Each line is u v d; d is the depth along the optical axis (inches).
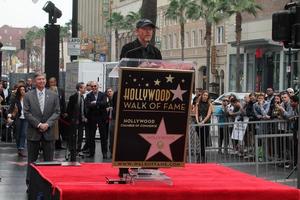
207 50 2322.8
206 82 2447.1
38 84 429.7
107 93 708.0
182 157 230.4
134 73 222.5
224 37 2452.0
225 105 752.3
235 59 2337.6
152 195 213.9
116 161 225.3
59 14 661.3
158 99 225.9
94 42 3718.0
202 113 644.1
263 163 529.7
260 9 2070.6
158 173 233.0
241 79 2218.3
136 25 255.6
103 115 702.5
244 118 701.9
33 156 429.4
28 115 425.4
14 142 871.1
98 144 879.1
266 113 666.2
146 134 226.5
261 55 2038.6
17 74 1561.3
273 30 426.9
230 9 2062.0
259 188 225.9
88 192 208.1
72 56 1003.3
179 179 246.4
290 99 605.6
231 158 555.8
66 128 711.1
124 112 223.9
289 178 516.4
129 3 3577.8
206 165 301.6
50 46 655.8
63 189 207.8
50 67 657.0
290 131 558.3
